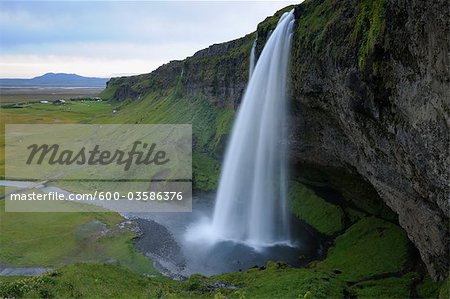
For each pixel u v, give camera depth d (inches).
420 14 1066.7
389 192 1674.5
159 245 2361.0
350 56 1571.1
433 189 1270.9
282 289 1498.5
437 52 1010.7
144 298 1365.7
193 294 1503.4
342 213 2407.7
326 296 1424.7
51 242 2418.8
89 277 1483.8
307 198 2691.9
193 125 4421.8
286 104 2455.7
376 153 1643.7
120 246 2342.5
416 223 1519.4
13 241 2427.4
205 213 2930.6
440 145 1106.7
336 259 1956.2
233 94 4062.5
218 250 2262.6
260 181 2908.5
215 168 3624.5
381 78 1375.5
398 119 1355.8
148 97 7460.6
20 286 1305.4
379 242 1950.1
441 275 1444.4
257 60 2930.6
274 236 2405.3
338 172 2508.6
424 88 1128.2
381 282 1598.2
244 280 1715.1
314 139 2476.6
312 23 2028.8
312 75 1961.1
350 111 1675.7
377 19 1352.1
